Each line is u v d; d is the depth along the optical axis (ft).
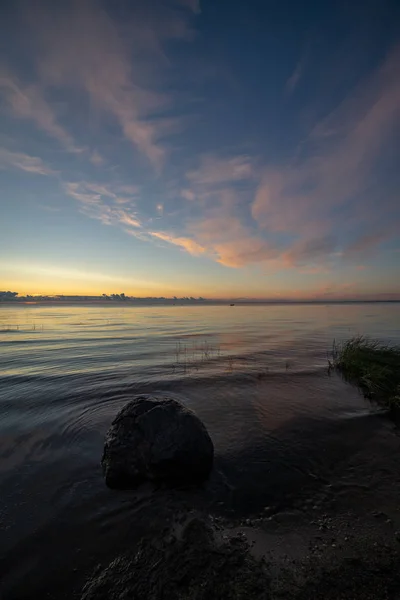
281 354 49.98
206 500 13.10
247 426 21.21
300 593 8.46
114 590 8.75
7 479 14.79
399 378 31.22
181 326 109.70
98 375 35.91
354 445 18.38
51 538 10.85
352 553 9.93
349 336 75.56
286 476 14.99
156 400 17.04
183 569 9.39
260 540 10.65
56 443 18.80
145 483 14.26
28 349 56.49
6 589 8.89
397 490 13.76
